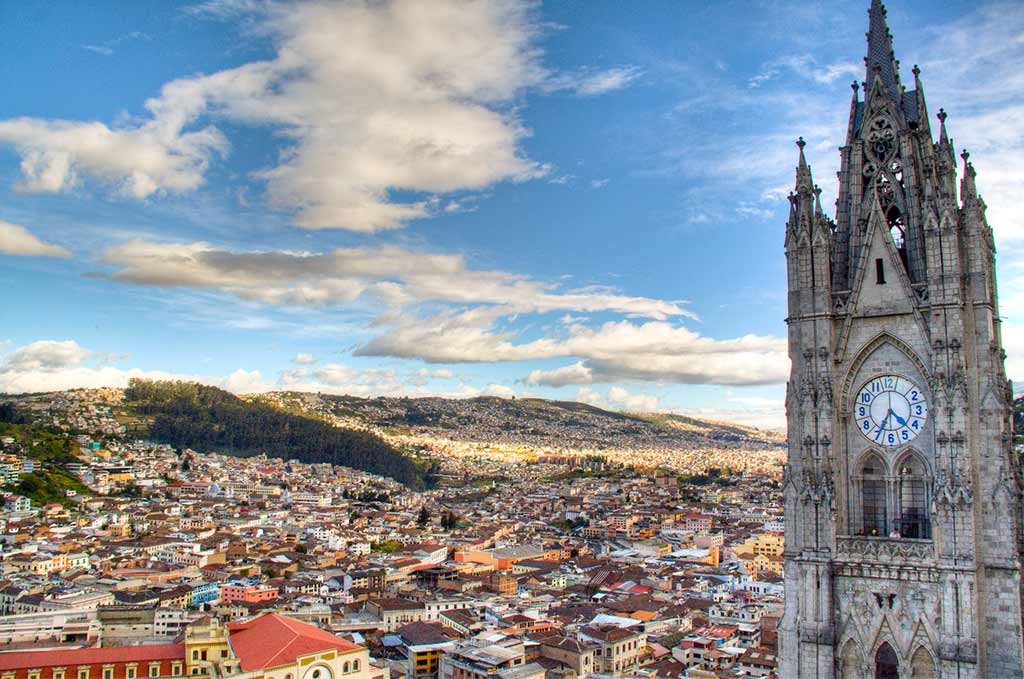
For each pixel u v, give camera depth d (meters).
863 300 83.38
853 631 80.00
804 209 86.38
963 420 76.81
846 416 83.69
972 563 75.25
